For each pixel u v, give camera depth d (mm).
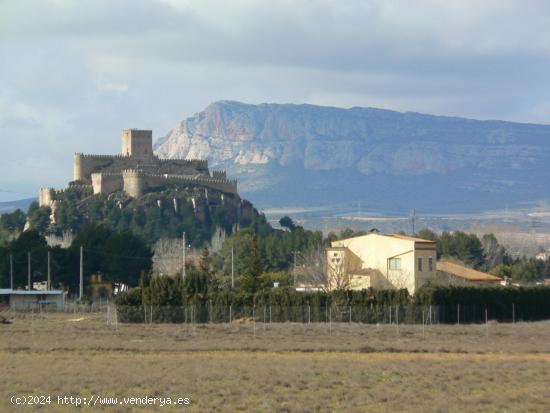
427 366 199125
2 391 157125
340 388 165375
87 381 168500
